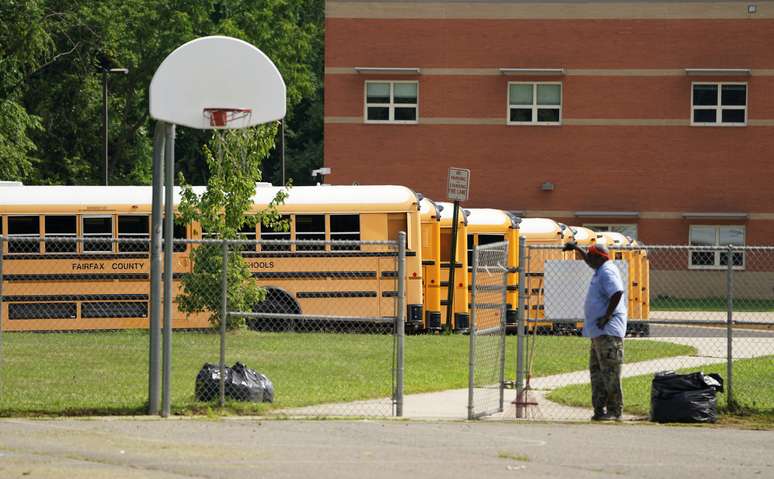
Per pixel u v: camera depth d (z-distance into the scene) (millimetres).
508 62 115500
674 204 115000
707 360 54406
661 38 114688
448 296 66688
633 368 50875
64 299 64812
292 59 150000
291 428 32531
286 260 66688
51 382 39906
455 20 115500
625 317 35438
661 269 115438
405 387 42469
